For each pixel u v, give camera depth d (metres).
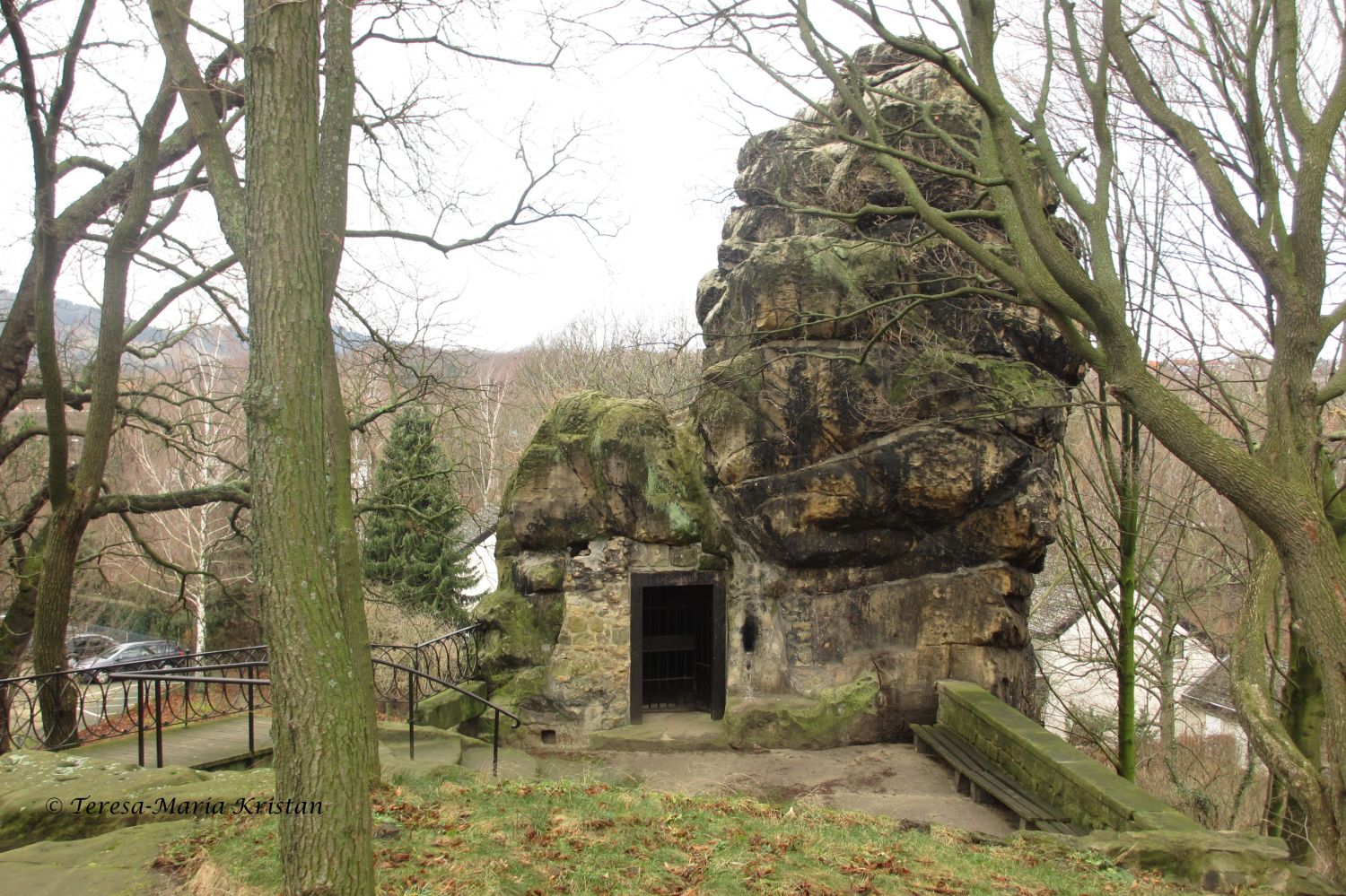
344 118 7.88
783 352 12.53
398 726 10.48
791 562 12.49
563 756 11.95
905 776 11.28
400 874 5.43
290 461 4.02
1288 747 7.29
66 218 11.76
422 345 13.77
